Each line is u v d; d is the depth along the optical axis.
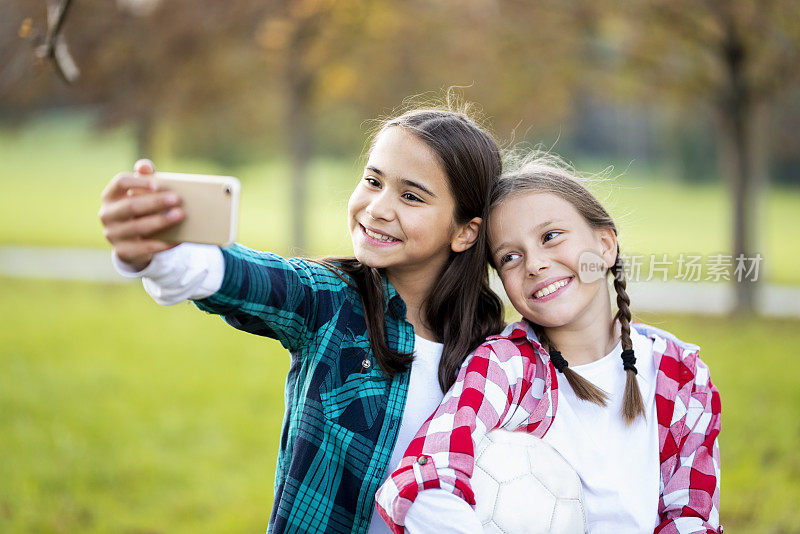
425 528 1.66
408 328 1.99
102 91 11.34
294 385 1.92
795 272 12.94
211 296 1.59
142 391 6.44
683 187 28.98
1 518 4.06
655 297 10.33
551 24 9.49
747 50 9.16
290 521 1.81
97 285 11.54
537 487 1.78
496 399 1.88
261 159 33.81
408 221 1.89
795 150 15.39
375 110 12.26
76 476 4.67
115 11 10.26
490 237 2.04
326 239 15.33
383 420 1.89
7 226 17.66
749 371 6.88
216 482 4.72
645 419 2.00
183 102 11.78
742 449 5.08
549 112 12.05
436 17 10.52
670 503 2.00
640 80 9.93
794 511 4.13
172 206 1.38
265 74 11.79
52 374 6.77
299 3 9.60
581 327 2.07
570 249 1.97
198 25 10.32
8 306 9.66
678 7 8.77
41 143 34.03
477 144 1.99
